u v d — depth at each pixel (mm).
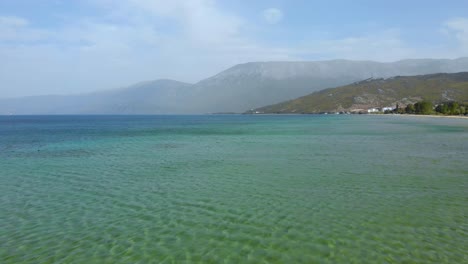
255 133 83500
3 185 25094
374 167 31250
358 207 18812
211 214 17891
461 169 29859
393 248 13453
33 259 12867
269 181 25703
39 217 17609
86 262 12594
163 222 16734
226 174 28688
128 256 13062
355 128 100688
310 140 61188
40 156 41281
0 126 133625
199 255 13094
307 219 16938
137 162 35969
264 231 15414
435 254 12906
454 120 149375
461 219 16672
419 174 27766
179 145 54562
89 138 70438
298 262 12438
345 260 12531
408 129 90750
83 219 17266
